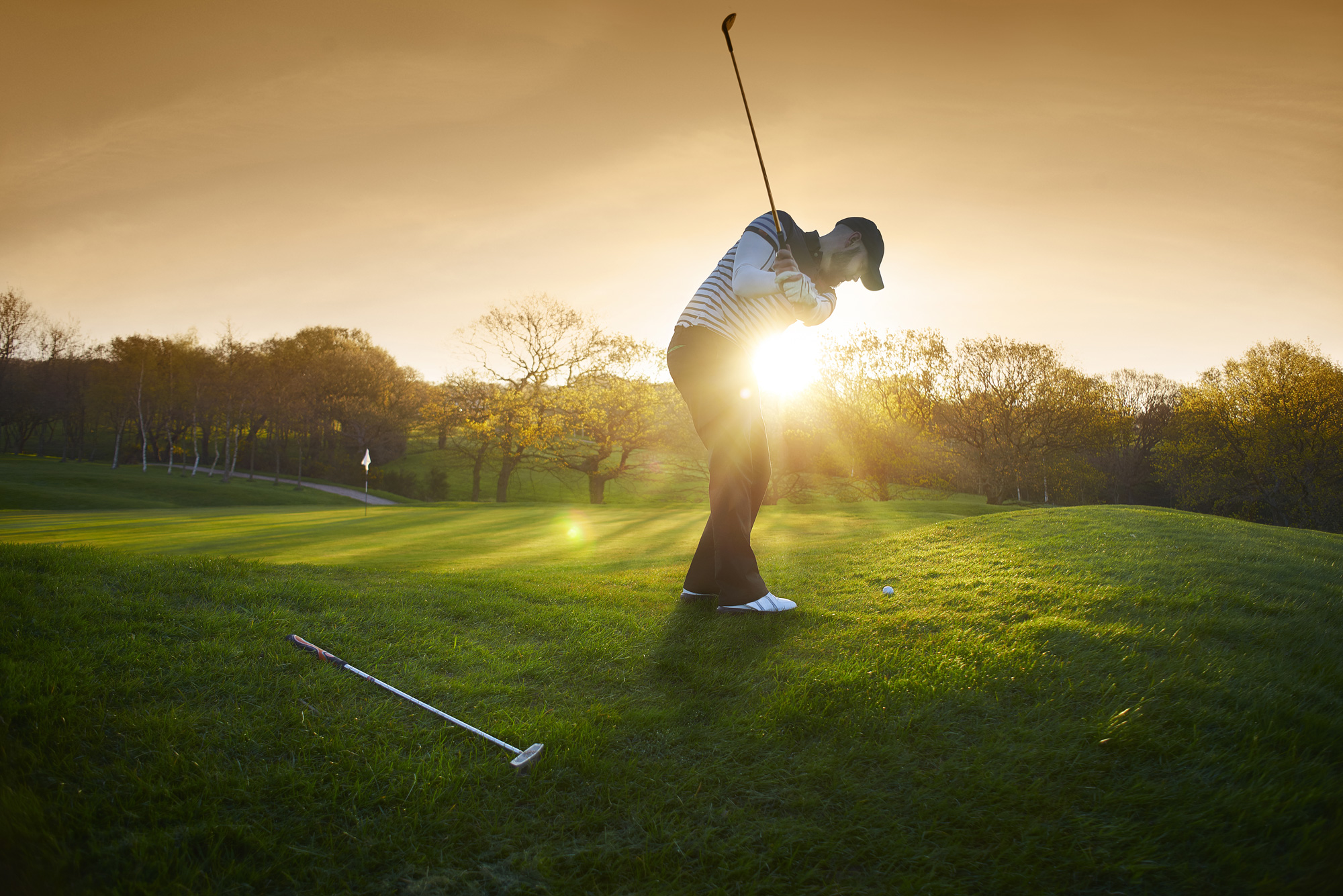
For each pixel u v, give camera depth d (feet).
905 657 11.07
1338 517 124.77
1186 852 6.70
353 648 11.42
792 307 13.03
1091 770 7.90
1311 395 126.31
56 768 7.45
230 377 187.52
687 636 12.42
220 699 9.25
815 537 39.50
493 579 18.06
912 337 127.13
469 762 8.34
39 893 5.92
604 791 7.92
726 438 12.95
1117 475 196.03
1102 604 13.43
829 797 7.82
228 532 51.96
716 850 7.02
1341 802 7.04
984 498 159.33
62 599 11.81
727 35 11.57
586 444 142.31
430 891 6.46
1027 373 133.39
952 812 7.41
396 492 186.19
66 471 159.12
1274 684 9.53
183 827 6.94
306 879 6.54
